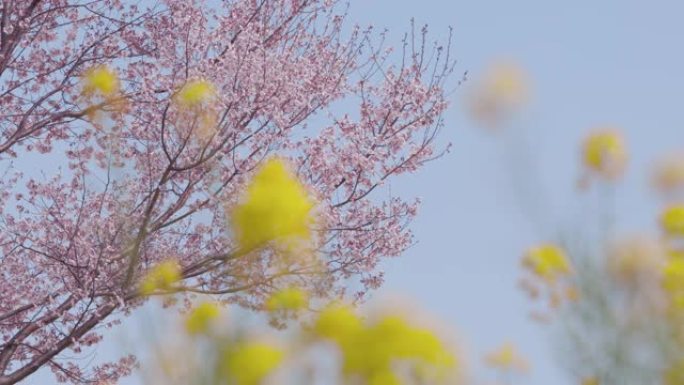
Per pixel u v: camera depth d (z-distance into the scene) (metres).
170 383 2.63
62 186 11.13
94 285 9.94
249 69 10.31
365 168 10.67
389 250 10.87
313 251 3.46
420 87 11.18
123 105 10.38
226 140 9.90
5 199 11.41
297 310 3.00
